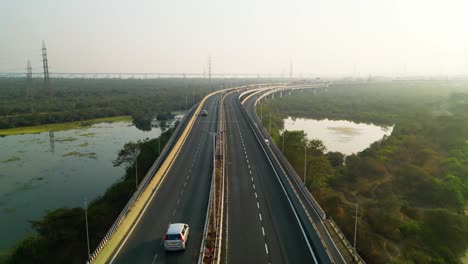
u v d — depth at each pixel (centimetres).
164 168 7106
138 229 4591
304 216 4869
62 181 8456
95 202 6328
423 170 8219
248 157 8319
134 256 3903
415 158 9644
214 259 3616
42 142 12594
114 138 13362
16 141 12744
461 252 5328
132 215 4803
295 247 4125
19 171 9206
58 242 4869
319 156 8531
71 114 17262
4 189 7900
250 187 6250
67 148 11731
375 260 4719
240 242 4225
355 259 3716
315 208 4925
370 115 18738
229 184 6412
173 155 8219
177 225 4216
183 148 9044
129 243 4209
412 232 5578
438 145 10881
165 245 3966
